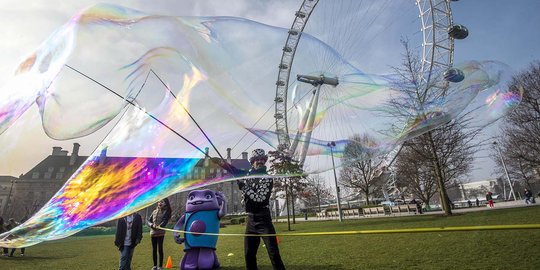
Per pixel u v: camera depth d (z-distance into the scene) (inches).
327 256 258.8
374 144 177.2
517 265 168.9
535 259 177.6
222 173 138.6
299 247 330.3
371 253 253.4
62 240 703.1
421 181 1181.7
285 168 164.9
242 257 295.3
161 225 250.2
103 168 132.8
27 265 331.9
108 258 364.2
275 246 131.0
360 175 1375.5
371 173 1332.4
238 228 919.7
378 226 527.5
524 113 864.9
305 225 818.8
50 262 350.6
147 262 313.0
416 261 205.6
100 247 513.3
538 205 711.7
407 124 186.1
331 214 1210.0
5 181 1296.8
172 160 135.9
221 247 392.5
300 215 1831.9
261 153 142.8
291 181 733.9
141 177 131.0
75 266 311.0
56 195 127.3
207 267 221.8
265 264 245.9
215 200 238.7
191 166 136.1
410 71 530.3
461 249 232.1
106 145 139.6
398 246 276.7
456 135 685.3
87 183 129.3
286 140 173.2
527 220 372.5
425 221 538.0
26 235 114.2
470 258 198.4
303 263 235.6
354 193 1688.0
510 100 227.0
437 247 251.0
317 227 687.1
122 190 127.0
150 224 254.1
